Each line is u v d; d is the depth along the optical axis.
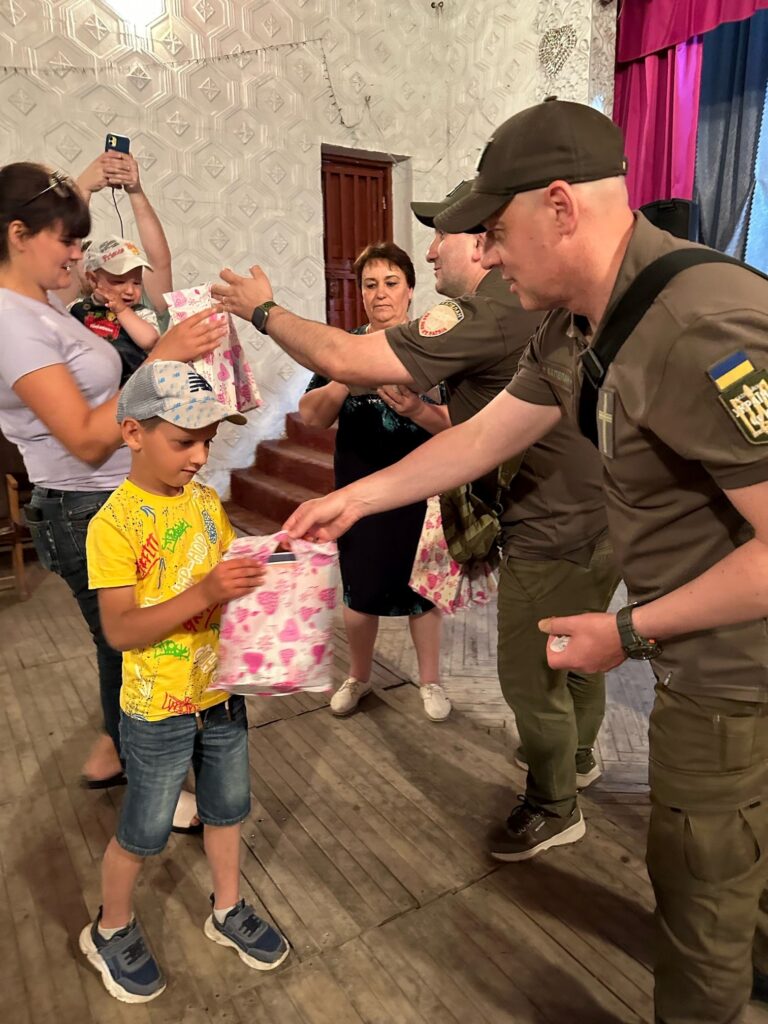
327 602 1.38
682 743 1.16
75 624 3.60
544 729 1.89
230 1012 1.54
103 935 1.58
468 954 1.68
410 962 1.66
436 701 2.67
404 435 2.46
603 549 1.82
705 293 0.96
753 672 1.10
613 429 1.09
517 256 1.13
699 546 1.10
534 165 1.06
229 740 1.57
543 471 1.74
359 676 2.73
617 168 1.07
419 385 1.64
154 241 2.73
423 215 2.01
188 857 1.99
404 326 1.64
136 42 4.84
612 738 2.56
